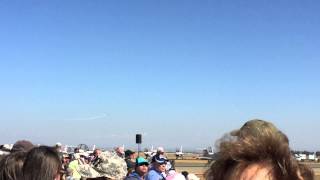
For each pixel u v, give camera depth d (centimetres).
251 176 164
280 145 168
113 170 752
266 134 171
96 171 752
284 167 166
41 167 372
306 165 179
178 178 1195
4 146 665
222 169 171
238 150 168
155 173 1107
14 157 386
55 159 384
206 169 188
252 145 168
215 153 177
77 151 2041
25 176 371
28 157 381
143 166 1004
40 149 385
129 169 1228
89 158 1680
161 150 1146
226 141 174
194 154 6800
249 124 180
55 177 382
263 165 165
